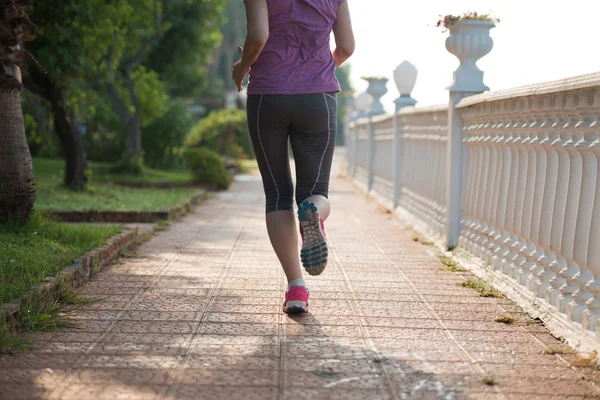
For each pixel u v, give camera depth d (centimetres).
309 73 383
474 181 596
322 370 303
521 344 353
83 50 1030
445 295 463
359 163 1630
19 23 570
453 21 631
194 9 2053
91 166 1902
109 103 2059
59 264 456
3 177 564
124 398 263
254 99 387
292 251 400
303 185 396
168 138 2172
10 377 282
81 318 377
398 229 830
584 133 357
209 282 483
